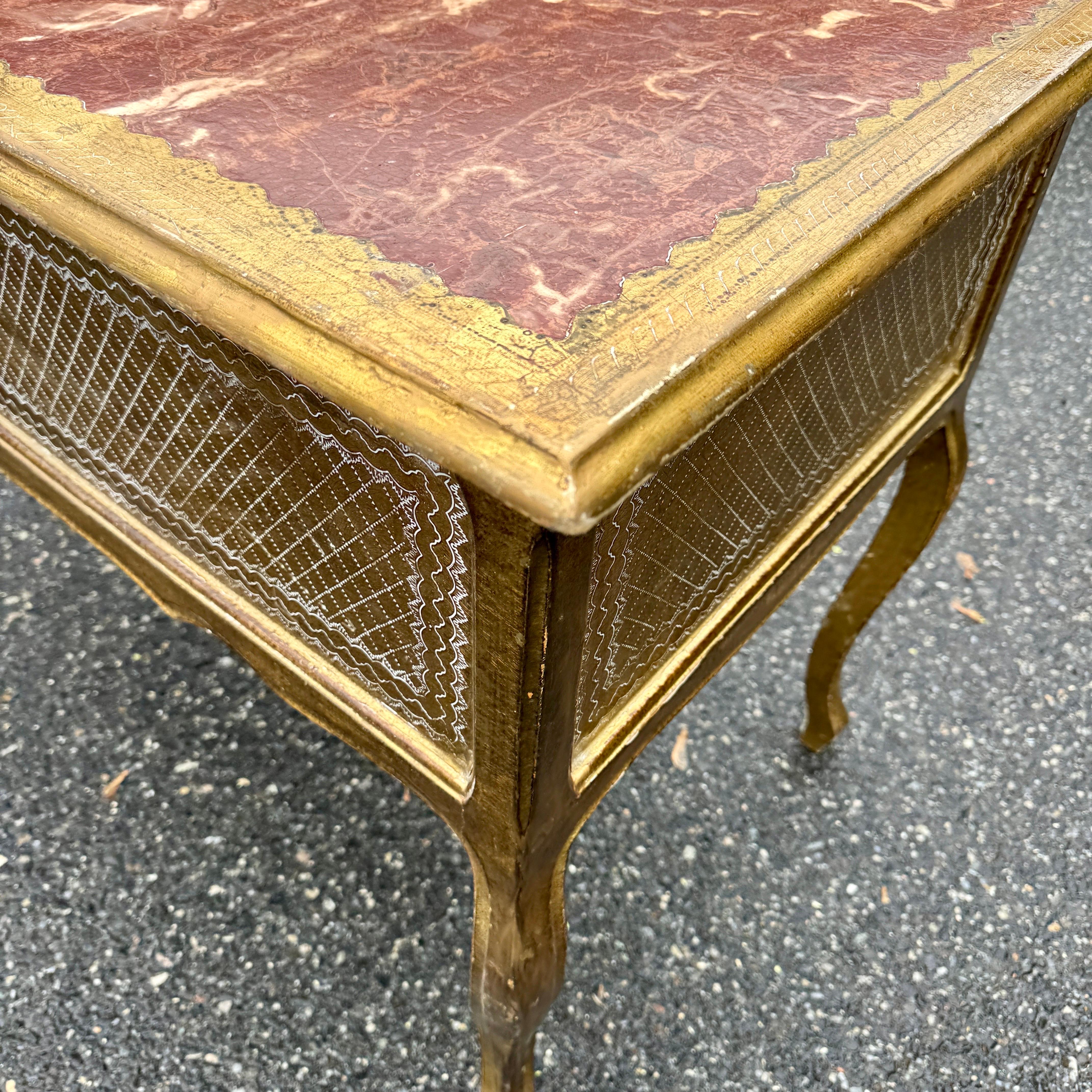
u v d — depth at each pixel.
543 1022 1.09
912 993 1.24
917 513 1.24
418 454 0.52
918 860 1.39
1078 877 1.38
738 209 0.62
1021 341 2.42
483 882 0.75
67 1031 1.16
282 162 0.67
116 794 1.41
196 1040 1.16
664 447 0.47
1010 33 0.88
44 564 1.74
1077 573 1.85
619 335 0.50
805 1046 1.19
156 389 0.76
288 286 0.54
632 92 0.77
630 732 0.76
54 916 1.26
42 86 0.76
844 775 1.49
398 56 0.83
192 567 0.91
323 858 1.35
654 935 1.29
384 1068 1.15
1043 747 1.55
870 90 0.78
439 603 0.62
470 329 0.51
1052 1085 1.16
